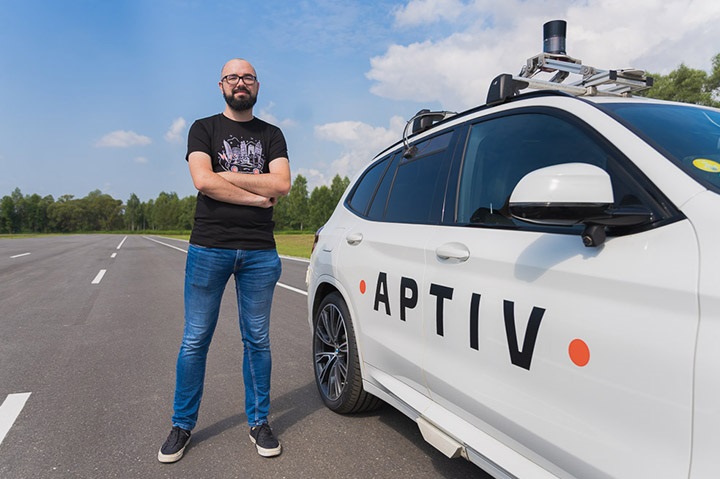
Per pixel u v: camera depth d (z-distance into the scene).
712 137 1.77
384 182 3.14
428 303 2.22
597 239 1.45
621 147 1.60
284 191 2.69
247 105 2.66
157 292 9.12
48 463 2.64
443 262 2.16
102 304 7.75
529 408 1.65
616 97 2.04
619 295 1.38
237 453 2.75
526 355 1.66
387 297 2.59
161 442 2.90
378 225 2.91
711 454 1.13
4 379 4.06
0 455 2.74
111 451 2.78
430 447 2.80
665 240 1.33
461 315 1.99
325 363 3.48
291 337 5.48
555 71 2.88
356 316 2.97
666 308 1.26
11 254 21.41
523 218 1.42
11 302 7.99
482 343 1.87
